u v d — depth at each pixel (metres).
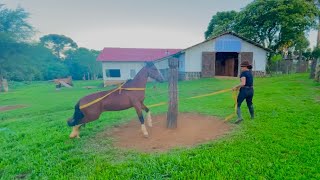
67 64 61.50
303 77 20.62
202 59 26.09
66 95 21.84
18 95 24.56
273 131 5.88
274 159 4.35
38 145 6.03
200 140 5.63
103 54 34.34
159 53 36.16
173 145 5.40
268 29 31.14
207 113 8.41
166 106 10.64
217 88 17.62
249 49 26.16
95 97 5.94
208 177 3.87
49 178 4.23
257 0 30.61
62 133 6.93
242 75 6.65
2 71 33.91
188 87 19.55
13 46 34.41
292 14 27.80
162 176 4.05
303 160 4.26
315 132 5.64
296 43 31.17
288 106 8.77
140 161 4.61
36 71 42.38
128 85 6.11
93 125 7.51
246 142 5.25
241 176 3.85
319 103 9.01
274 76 25.53
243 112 8.15
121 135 6.37
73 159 4.88
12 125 9.16
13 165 4.87
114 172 4.24
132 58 32.94
